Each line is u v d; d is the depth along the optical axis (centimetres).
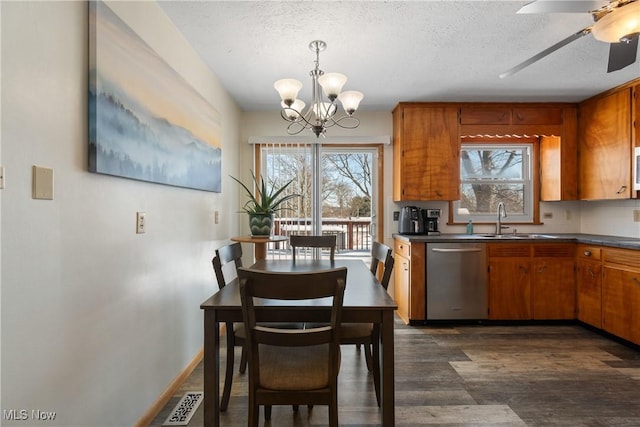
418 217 364
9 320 98
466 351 268
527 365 243
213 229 285
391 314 155
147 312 177
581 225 388
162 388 194
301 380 142
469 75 289
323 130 230
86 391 131
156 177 180
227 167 329
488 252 327
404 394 204
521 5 189
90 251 133
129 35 154
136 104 160
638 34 160
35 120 107
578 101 353
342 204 403
